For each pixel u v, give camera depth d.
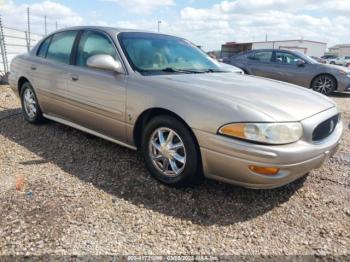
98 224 2.46
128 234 2.37
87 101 3.66
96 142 4.14
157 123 3.03
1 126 4.81
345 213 2.75
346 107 7.55
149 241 2.30
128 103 3.21
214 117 2.63
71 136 4.36
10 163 3.48
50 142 4.14
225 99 2.69
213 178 2.80
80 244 2.22
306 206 2.85
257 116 2.50
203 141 2.69
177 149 2.96
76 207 2.67
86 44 3.86
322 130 2.82
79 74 3.73
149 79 3.14
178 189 3.03
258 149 2.46
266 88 3.09
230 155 2.56
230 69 4.11
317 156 2.69
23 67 4.74
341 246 2.32
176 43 4.08
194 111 2.73
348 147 4.38
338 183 3.28
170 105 2.88
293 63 9.90
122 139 3.46
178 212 2.68
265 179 2.51
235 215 2.67
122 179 3.19
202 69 3.75
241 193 3.01
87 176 3.23
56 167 3.42
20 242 2.21
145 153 3.21
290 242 2.36
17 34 10.72
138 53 3.51
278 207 2.81
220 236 2.40
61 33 4.34
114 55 3.48
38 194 2.85
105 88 3.41
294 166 2.53
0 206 2.63
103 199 2.81
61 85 4.01
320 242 2.36
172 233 2.40
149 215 2.61
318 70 9.50
